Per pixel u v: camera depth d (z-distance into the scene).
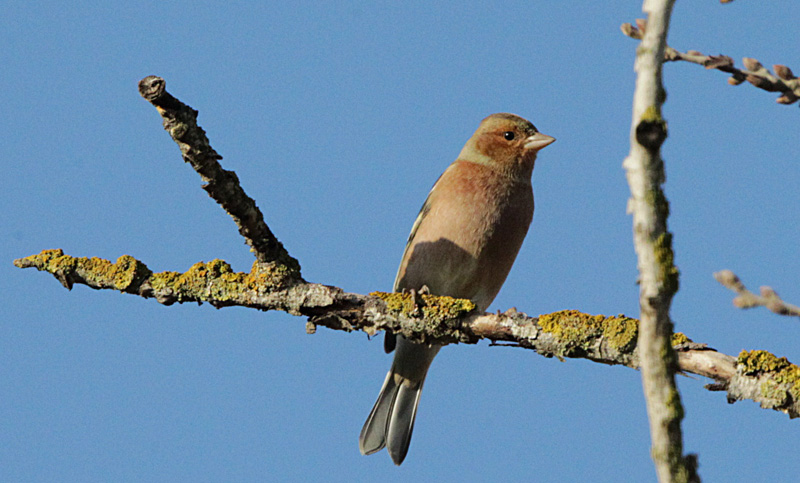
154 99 8.52
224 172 9.31
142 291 10.35
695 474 5.52
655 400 5.54
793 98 6.10
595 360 9.61
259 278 10.33
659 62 5.09
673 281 5.38
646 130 5.14
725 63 6.04
